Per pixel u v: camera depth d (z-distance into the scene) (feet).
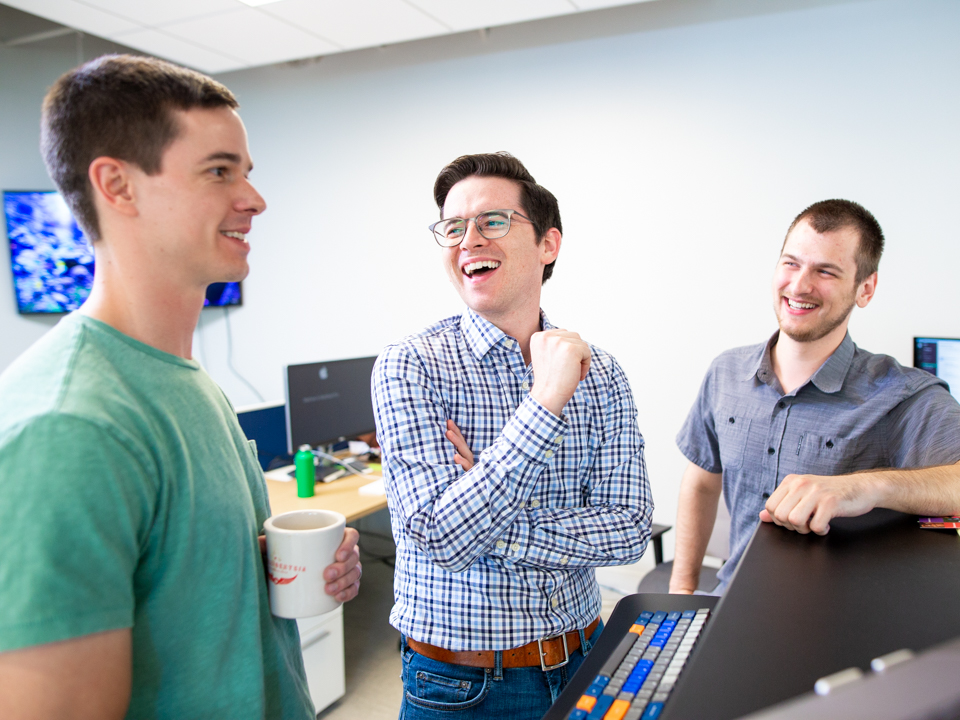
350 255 13.33
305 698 2.86
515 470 2.95
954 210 8.80
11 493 1.78
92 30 10.78
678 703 1.51
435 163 12.30
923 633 1.85
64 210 12.92
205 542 2.30
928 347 8.64
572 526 3.40
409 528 3.14
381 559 12.43
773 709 1.09
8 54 12.69
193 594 2.27
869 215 4.42
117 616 1.88
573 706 1.96
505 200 3.51
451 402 3.54
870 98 9.16
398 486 3.30
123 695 1.92
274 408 9.98
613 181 10.87
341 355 13.66
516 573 3.34
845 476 3.02
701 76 10.13
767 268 9.91
